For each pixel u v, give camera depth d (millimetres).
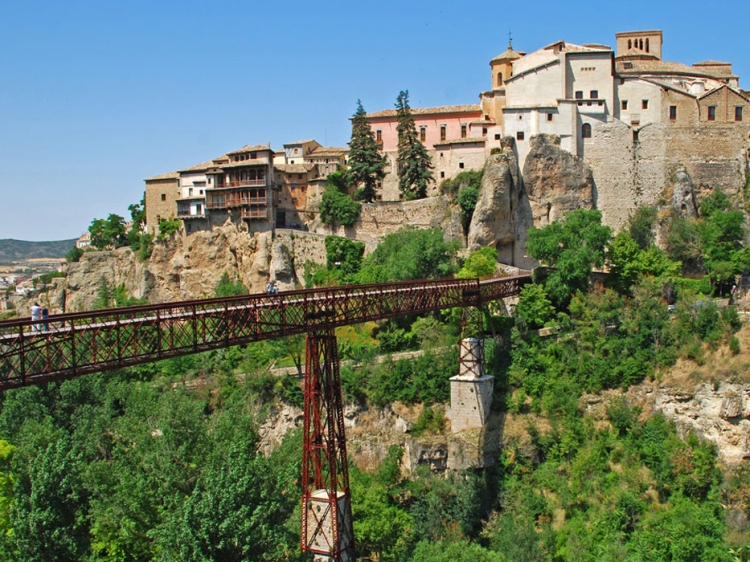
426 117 133500
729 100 116188
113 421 80000
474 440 80750
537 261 114438
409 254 104375
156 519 58000
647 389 84688
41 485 55781
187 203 142375
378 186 135000
